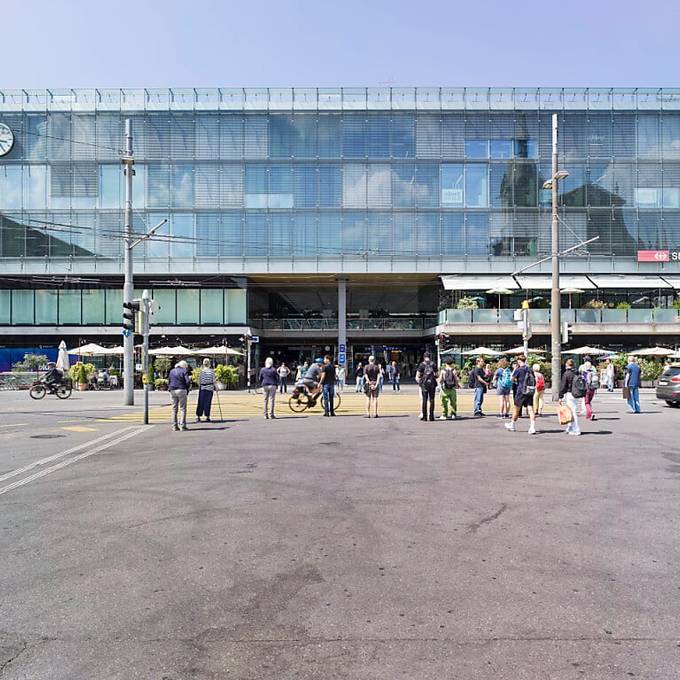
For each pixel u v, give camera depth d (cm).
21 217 4309
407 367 5312
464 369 3894
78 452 1193
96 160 4303
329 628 418
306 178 4350
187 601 463
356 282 4831
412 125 4369
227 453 1161
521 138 4372
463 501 769
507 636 405
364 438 1372
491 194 4369
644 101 4362
